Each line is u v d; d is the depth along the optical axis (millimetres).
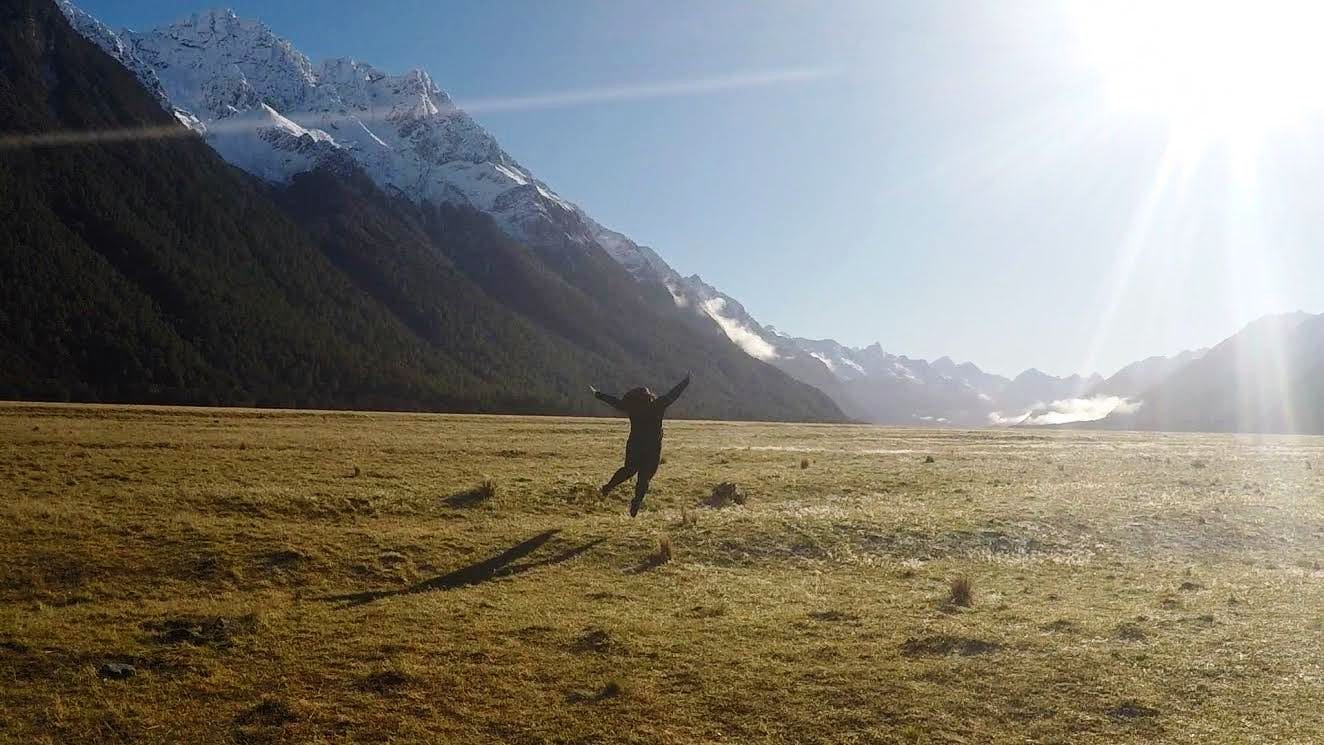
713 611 14688
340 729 9383
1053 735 9312
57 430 45594
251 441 44281
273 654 11797
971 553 21891
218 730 9367
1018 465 47906
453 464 36875
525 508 26250
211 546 17859
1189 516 26734
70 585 15664
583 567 18359
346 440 48719
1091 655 11984
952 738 9234
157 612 13938
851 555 20906
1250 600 16078
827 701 10242
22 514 19484
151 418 65500
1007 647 12391
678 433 81562
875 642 12719
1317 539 24891
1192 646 12516
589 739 9164
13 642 12016
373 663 11430
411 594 15664
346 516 22922
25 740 9094
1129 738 9227
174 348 184375
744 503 29781
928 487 35281
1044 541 23344
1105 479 40812
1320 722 9625
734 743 9094
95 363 166875
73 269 191625
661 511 27609
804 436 82750
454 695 10336
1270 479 42812
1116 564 21203
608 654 11914
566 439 59406
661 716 9758
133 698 10227
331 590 16094
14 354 157875
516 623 13500
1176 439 109938
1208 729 9445
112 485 25641
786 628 13539
